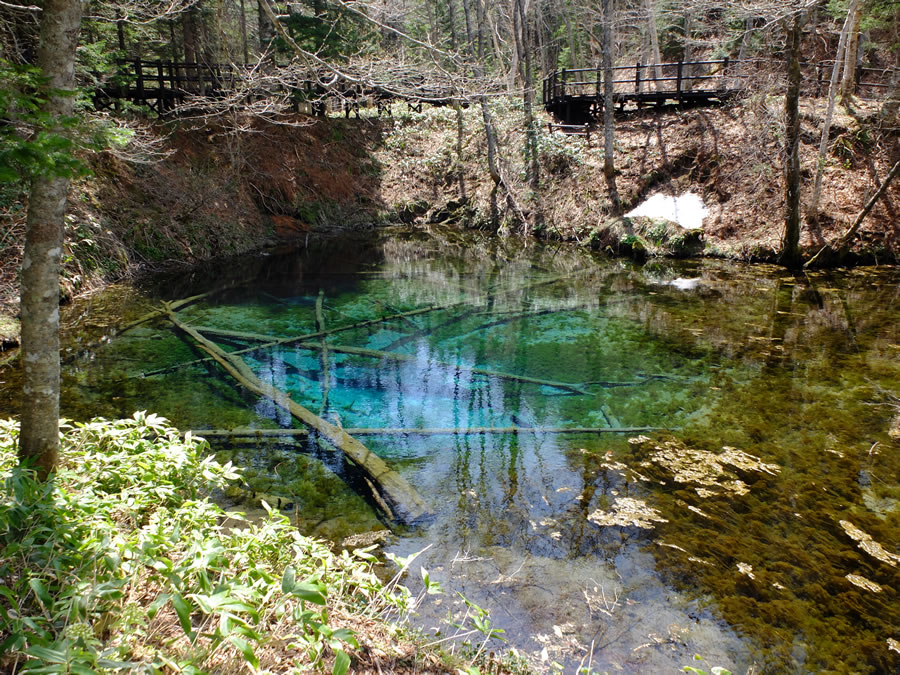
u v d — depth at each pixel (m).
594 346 8.92
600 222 17.20
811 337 9.31
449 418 6.50
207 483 3.96
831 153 15.52
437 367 8.03
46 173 2.64
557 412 6.69
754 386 7.43
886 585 4.04
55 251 3.26
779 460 5.66
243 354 8.37
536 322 10.18
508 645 3.41
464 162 21.91
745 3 12.40
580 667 3.22
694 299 11.68
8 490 2.91
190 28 19.75
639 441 6.02
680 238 15.35
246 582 2.81
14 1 8.16
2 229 9.91
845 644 3.53
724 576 4.10
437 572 4.04
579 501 4.96
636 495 5.06
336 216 20.09
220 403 6.70
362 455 5.50
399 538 4.42
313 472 5.32
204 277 13.15
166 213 14.47
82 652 2.01
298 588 2.43
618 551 4.33
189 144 16.83
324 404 6.77
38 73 2.86
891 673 3.33
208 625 2.73
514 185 19.89
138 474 3.72
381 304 11.29
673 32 27.91
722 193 16.25
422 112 23.98
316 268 14.56
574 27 34.09
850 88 16.70
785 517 4.78
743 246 14.88
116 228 12.98
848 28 13.60
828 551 4.38
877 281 12.66
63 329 9.28
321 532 4.46
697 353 8.63
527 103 19.97
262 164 18.73
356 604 3.29
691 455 5.74
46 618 2.30
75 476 3.34
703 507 4.90
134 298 11.18
